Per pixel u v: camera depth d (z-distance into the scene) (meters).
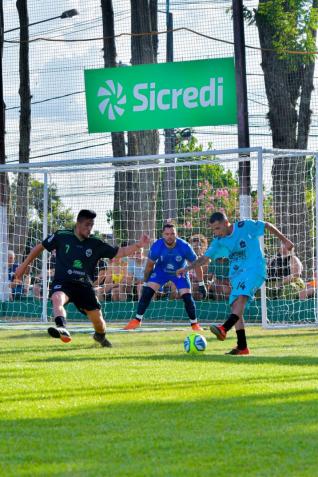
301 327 33.00
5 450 10.20
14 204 49.06
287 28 47.34
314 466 9.33
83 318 37.03
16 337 28.42
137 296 36.62
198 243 35.41
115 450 10.15
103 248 23.41
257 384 14.99
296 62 47.97
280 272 35.44
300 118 49.78
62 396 13.88
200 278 30.67
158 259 30.67
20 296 38.81
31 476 9.05
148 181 46.78
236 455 9.84
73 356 20.77
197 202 42.41
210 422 11.66
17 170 35.25
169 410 12.55
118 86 37.97
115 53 49.22
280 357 20.23
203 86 37.41
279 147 49.38
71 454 9.98
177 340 26.67
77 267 23.20
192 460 9.64
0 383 15.35
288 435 10.83
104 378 15.95
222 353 21.86
